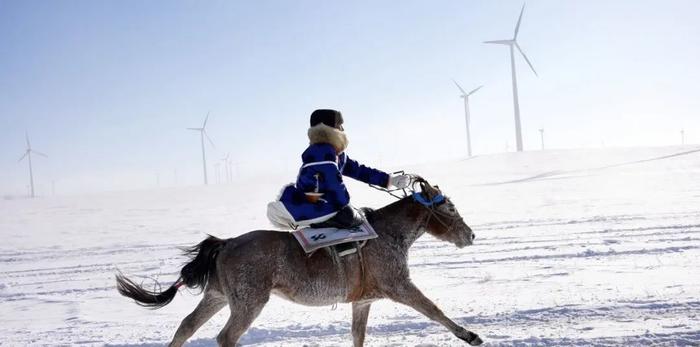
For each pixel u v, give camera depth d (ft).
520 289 28.96
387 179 20.33
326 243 18.30
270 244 18.03
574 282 29.60
